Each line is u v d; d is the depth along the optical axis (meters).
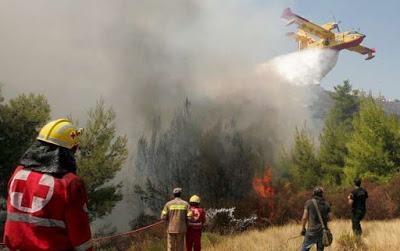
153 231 14.20
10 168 12.37
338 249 8.73
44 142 2.05
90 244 1.99
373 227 12.30
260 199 18.25
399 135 22.44
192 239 8.61
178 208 8.12
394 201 17.45
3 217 11.57
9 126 12.51
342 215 17.62
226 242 11.20
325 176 28.44
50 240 1.91
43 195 1.93
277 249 9.45
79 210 1.96
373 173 22.30
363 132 23.33
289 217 17.50
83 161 13.81
